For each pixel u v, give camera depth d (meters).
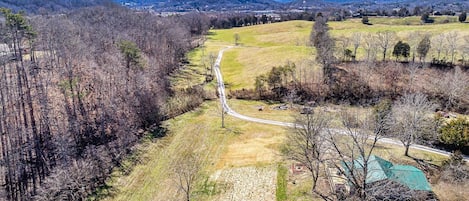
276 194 42.59
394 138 53.06
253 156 52.41
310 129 45.94
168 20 153.12
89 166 49.16
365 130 37.81
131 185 46.38
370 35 101.12
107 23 107.56
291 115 67.06
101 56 78.69
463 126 50.09
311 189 42.16
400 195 35.28
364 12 187.62
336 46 92.38
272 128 62.19
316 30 109.31
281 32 151.62
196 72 100.75
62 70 69.06
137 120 64.62
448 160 44.62
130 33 100.94
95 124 59.69
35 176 46.47
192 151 55.34
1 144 49.62
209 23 192.12
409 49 80.38
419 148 50.78
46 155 50.22
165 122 67.31
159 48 102.62
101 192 44.84
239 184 45.41
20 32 69.56
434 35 95.81
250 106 74.50
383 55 86.31
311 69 82.12
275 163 49.69
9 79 62.91
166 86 81.88
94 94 66.06
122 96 68.12
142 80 73.31
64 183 44.00
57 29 81.44
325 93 73.56
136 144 57.88
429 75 73.62
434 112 61.69
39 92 61.19
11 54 74.69
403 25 127.00
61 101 60.78
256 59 103.06
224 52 125.00
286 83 78.44
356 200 32.69
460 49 81.75
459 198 38.56
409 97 55.62
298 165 48.25
